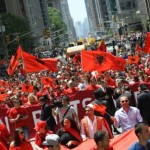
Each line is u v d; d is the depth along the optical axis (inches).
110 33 7066.9
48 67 773.9
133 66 1072.2
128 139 347.6
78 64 1691.7
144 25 5511.8
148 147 275.1
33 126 565.9
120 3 6958.7
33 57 764.6
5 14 3489.2
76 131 393.1
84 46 2839.6
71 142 385.7
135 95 587.5
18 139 382.0
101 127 390.9
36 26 6678.2
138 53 1581.0
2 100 634.8
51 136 335.3
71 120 392.5
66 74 984.3
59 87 698.8
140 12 6008.9
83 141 383.6
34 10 6998.0
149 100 465.7
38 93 711.1
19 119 538.3
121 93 550.6
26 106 570.6
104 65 652.7
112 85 694.5
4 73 2423.7
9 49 3353.8
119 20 6653.5
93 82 593.3
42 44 6210.6
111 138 392.2
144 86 471.5
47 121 510.3
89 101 586.6
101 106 400.2
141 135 274.1
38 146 413.7
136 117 415.5
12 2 4936.0
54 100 504.7
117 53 2253.9
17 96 605.9
